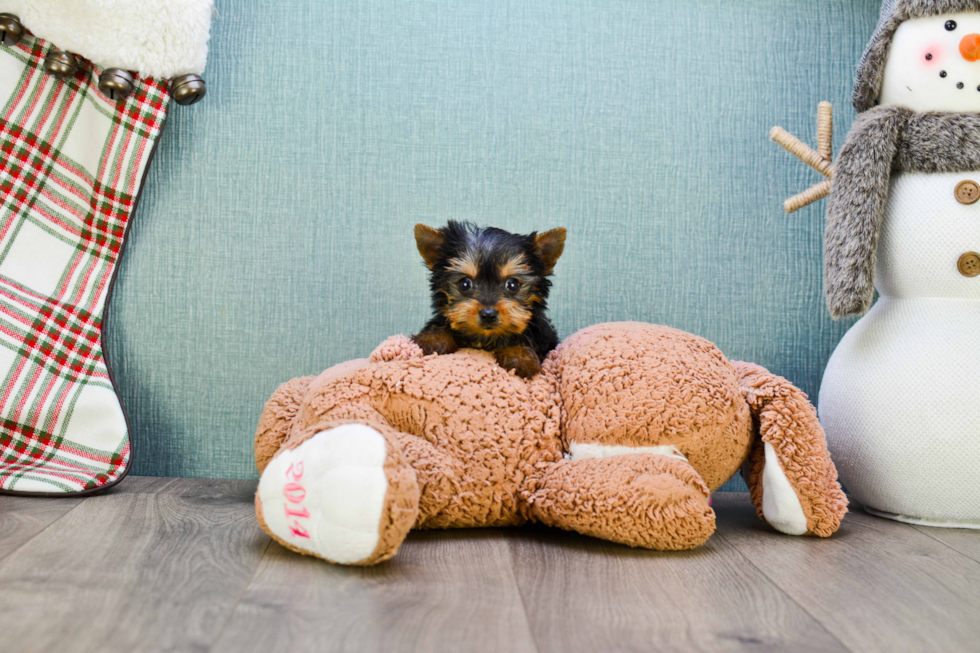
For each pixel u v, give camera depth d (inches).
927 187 58.7
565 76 71.6
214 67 69.7
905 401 57.1
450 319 55.9
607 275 71.9
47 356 63.2
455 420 51.3
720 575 44.7
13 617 35.2
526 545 49.8
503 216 71.2
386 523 41.6
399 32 70.7
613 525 47.3
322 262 70.3
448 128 70.9
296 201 70.1
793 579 44.5
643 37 72.3
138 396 69.7
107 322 68.7
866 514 62.3
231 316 70.1
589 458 51.1
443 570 44.0
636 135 72.1
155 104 66.1
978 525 57.6
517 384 54.0
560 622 36.6
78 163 65.7
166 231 69.5
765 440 54.1
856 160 59.0
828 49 73.7
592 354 55.2
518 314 55.1
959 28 57.3
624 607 38.9
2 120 63.5
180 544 47.7
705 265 72.6
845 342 63.8
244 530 51.5
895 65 59.9
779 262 73.1
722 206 72.7
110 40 62.3
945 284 58.5
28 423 62.1
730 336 72.9
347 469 42.2
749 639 35.3
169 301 69.7
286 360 70.4
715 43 72.8
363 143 70.4
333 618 36.1
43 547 46.1
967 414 55.8
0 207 63.5
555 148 71.5
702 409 51.8
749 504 66.4
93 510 55.9
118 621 35.2
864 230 58.0
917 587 43.6
